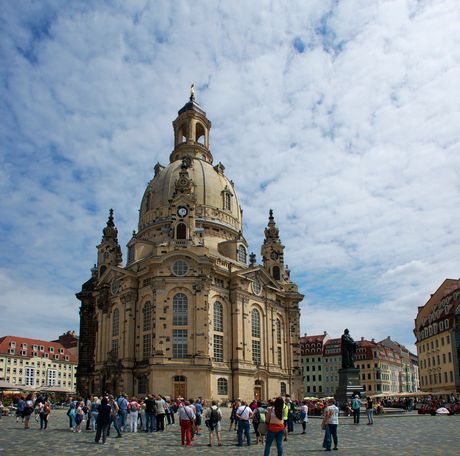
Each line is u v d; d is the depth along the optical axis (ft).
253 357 306.96
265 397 301.63
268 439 72.08
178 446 104.22
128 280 295.69
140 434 129.49
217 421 107.76
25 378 466.29
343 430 139.33
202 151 395.34
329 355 561.43
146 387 267.39
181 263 277.23
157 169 393.91
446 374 339.77
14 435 125.18
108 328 311.68
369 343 570.87
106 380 291.38
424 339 388.16
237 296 299.79
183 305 272.10
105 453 91.56
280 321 347.56
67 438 118.11
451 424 158.92
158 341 261.24
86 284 390.21
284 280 371.15
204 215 337.93
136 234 355.97
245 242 345.51
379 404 219.41
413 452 89.61
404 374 637.71
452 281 386.11
